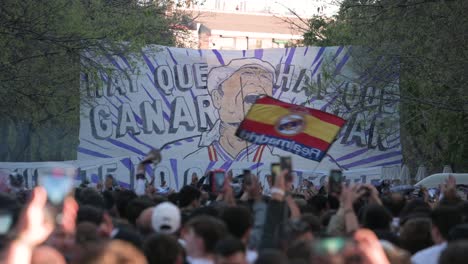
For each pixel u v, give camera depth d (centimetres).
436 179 3275
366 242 596
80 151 3259
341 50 3212
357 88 3234
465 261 653
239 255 775
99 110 3259
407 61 3047
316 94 3250
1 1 2983
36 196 650
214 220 882
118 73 3244
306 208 1333
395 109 3244
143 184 1414
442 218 991
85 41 3100
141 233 1042
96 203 1311
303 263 713
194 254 877
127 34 3256
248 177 1224
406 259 739
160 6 3969
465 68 2848
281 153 3253
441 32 2828
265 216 927
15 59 3142
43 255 599
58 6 3031
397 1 2781
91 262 577
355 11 2961
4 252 599
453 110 3073
